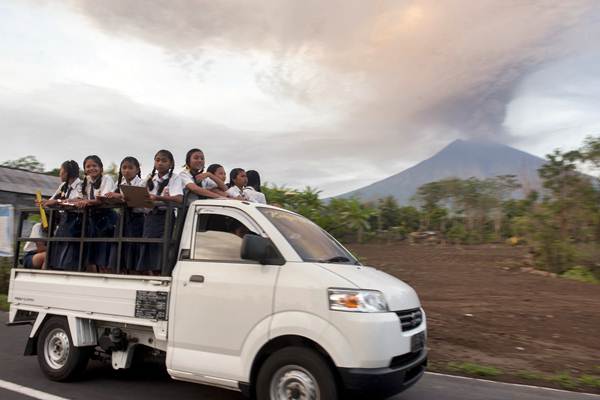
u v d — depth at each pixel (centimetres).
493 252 2709
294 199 2672
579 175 1869
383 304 425
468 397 570
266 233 472
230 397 543
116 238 559
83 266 593
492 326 999
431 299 1305
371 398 411
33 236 683
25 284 637
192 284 486
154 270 533
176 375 486
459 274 1842
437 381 641
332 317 413
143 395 546
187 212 529
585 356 809
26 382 589
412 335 448
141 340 555
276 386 433
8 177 2283
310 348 423
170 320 495
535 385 639
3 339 835
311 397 414
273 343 443
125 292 537
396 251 2834
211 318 469
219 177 669
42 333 611
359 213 3102
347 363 402
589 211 1839
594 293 1432
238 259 478
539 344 877
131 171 609
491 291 1446
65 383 588
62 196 660
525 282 1641
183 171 595
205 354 470
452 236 3431
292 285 435
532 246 1983
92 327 586
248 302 452
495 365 739
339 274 437
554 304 1245
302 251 467
